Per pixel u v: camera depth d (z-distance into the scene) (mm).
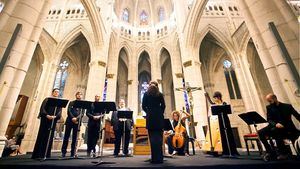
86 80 22484
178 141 6738
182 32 18156
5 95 4992
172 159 4797
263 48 5543
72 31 18203
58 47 17484
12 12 5598
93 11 15383
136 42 25062
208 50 21922
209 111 6625
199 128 13266
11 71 5145
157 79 22469
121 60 26688
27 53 5656
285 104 4527
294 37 4977
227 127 5629
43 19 6316
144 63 28094
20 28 5457
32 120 14430
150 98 4312
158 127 4020
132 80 22438
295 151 4648
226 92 20656
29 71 18797
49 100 5148
